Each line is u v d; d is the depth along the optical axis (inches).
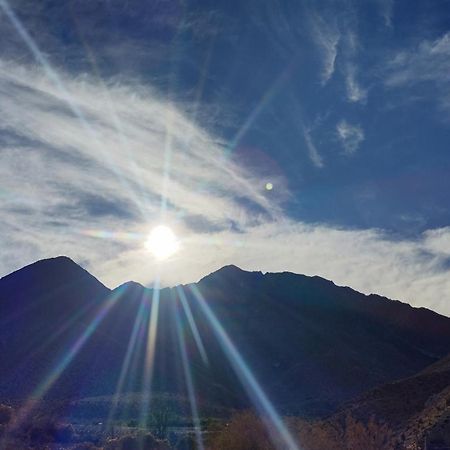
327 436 1295.5
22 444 1708.9
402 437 1466.5
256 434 1298.0
